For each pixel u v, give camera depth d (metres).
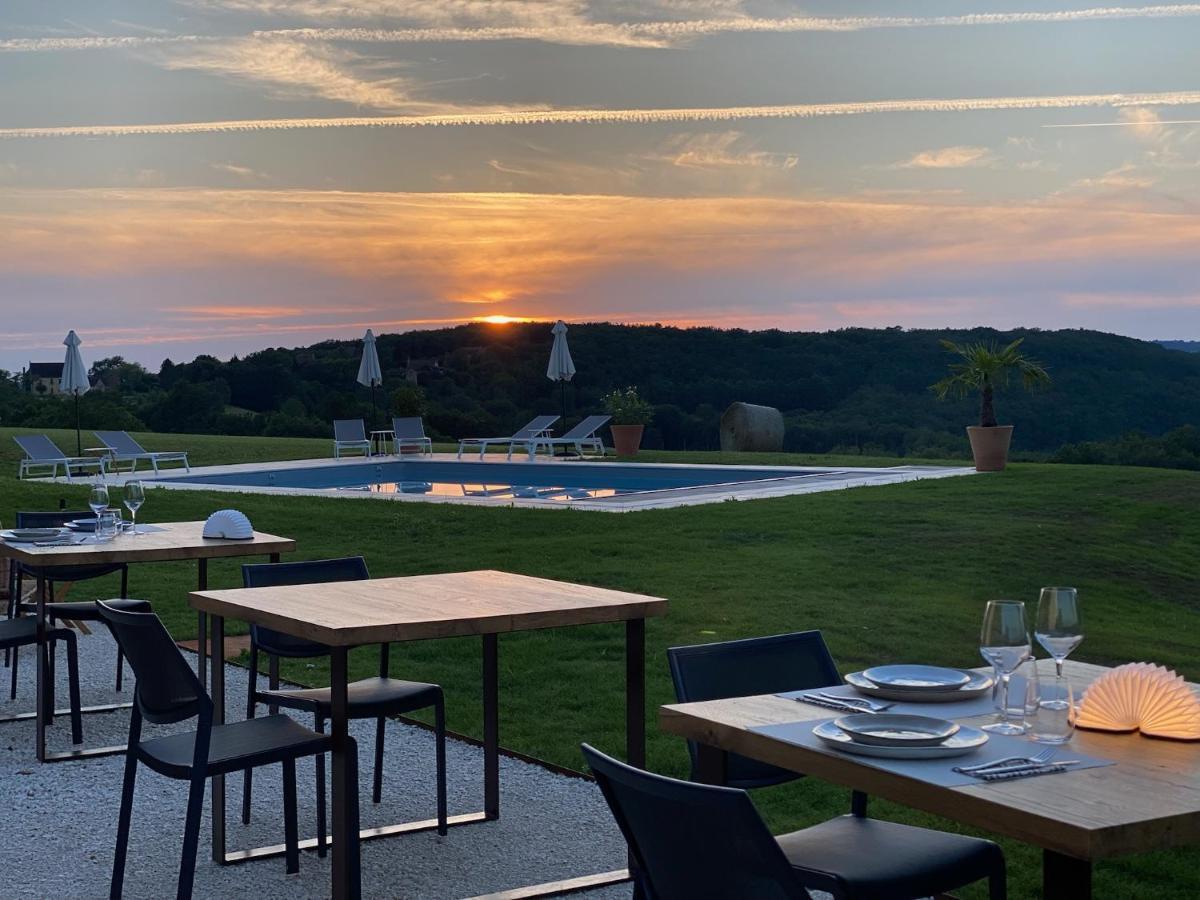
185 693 3.19
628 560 9.55
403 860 3.71
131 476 19.12
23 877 3.58
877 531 10.84
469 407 39.31
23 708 5.76
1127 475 15.63
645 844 1.97
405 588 3.94
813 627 7.05
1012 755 2.10
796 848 2.62
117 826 4.05
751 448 25.55
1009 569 9.27
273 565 4.44
